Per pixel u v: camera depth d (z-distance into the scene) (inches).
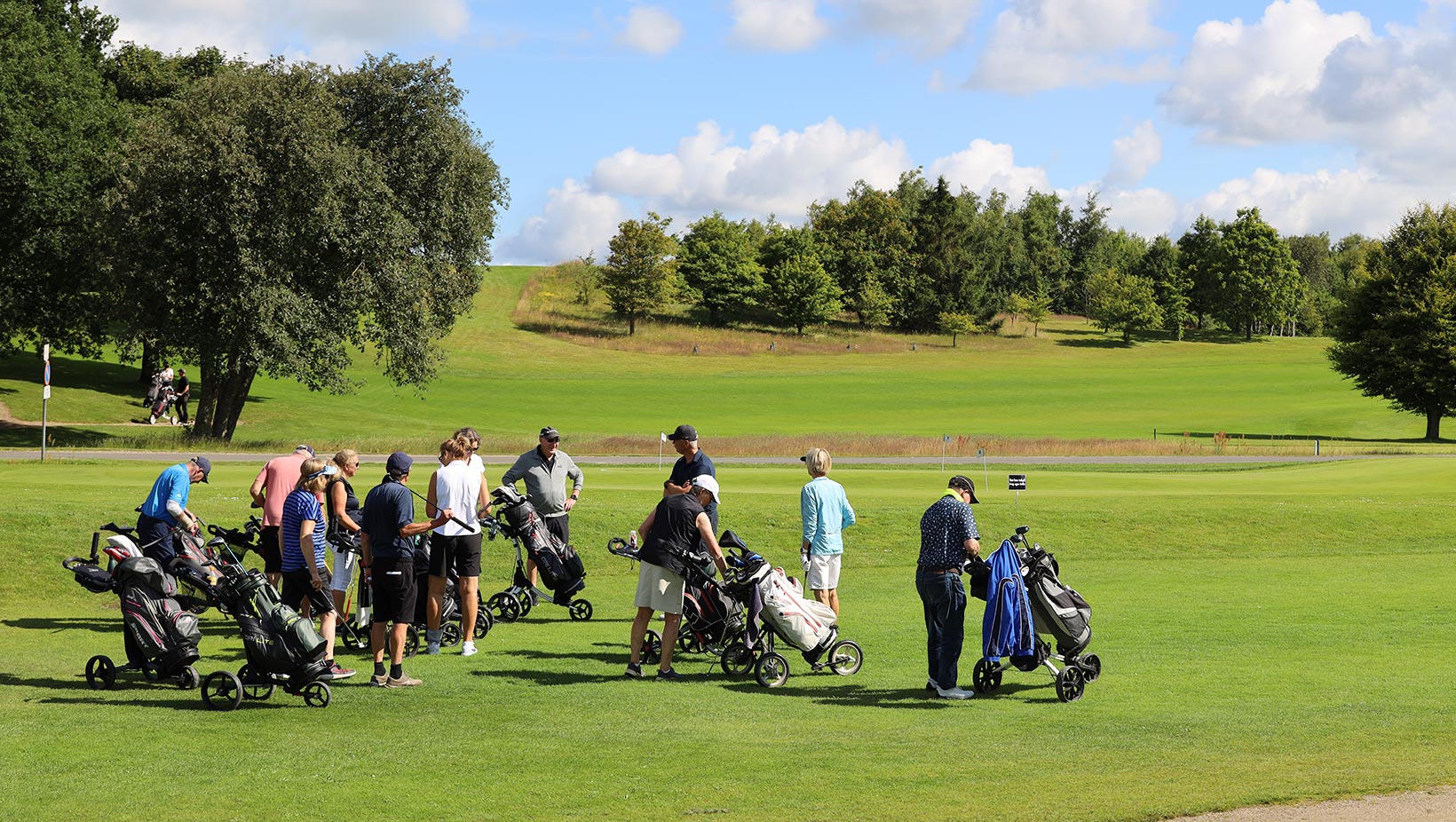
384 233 1423.5
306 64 1480.1
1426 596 507.8
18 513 583.2
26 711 302.2
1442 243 2214.6
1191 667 365.1
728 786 228.2
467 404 2389.3
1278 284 4717.0
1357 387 2287.2
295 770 241.0
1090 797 218.1
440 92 1540.4
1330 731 275.7
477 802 216.7
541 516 488.1
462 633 427.8
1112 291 4503.0
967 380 3117.6
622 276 3786.9
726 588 354.9
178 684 342.6
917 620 470.0
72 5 2047.2
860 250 4603.8
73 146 1562.5
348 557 421.1
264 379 2418.8
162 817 207.2
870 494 818.8
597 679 354.0
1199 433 2124.8
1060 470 1214.3
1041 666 377.1
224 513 622.2
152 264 1348.4
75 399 1830.7
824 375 3152.1
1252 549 673.0
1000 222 5497.1
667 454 1507.1
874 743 267.7
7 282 1581.0
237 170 1317.7
